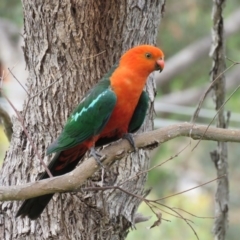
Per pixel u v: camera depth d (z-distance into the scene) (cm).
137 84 1004
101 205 1041
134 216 1092
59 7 1040
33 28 1065
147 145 959
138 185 1081
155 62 1005
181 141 2588
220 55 1217
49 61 1059
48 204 1042
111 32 1055
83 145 1005
